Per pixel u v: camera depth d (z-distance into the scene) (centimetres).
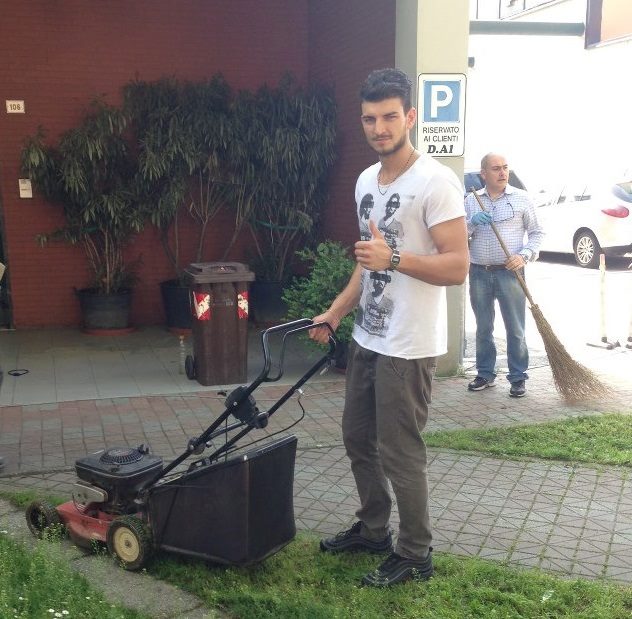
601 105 1783
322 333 354
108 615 301
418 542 331
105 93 873
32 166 813
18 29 843
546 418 575
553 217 1470
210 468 324
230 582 334
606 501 425
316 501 428
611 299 1086
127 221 831
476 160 2119
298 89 863
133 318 931
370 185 331
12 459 493
